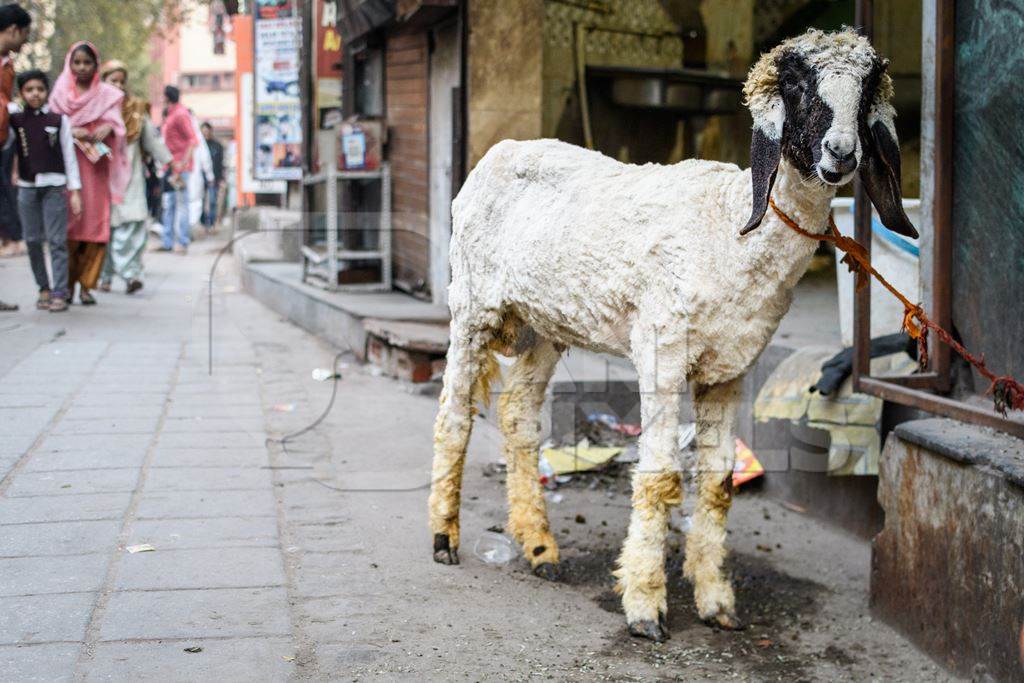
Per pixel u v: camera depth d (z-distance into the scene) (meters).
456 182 7.56
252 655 3.38
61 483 4.92
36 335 8.28
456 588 4.13
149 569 4.00
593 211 3.88
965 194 4.04
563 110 8.14
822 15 8.82
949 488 3.59
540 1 7.49
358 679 3.31
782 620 4.02
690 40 8.75
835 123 3.14
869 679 3.54
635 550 3.80
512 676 3.42
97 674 3.19
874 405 4.78
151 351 7.82
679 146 8.83
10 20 8.73
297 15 15.81
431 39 8.33
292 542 4.46
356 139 8.60
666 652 3.69
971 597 3.47
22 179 9.25
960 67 4.03
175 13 24.81
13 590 3.75
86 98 9.60
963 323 4.09
